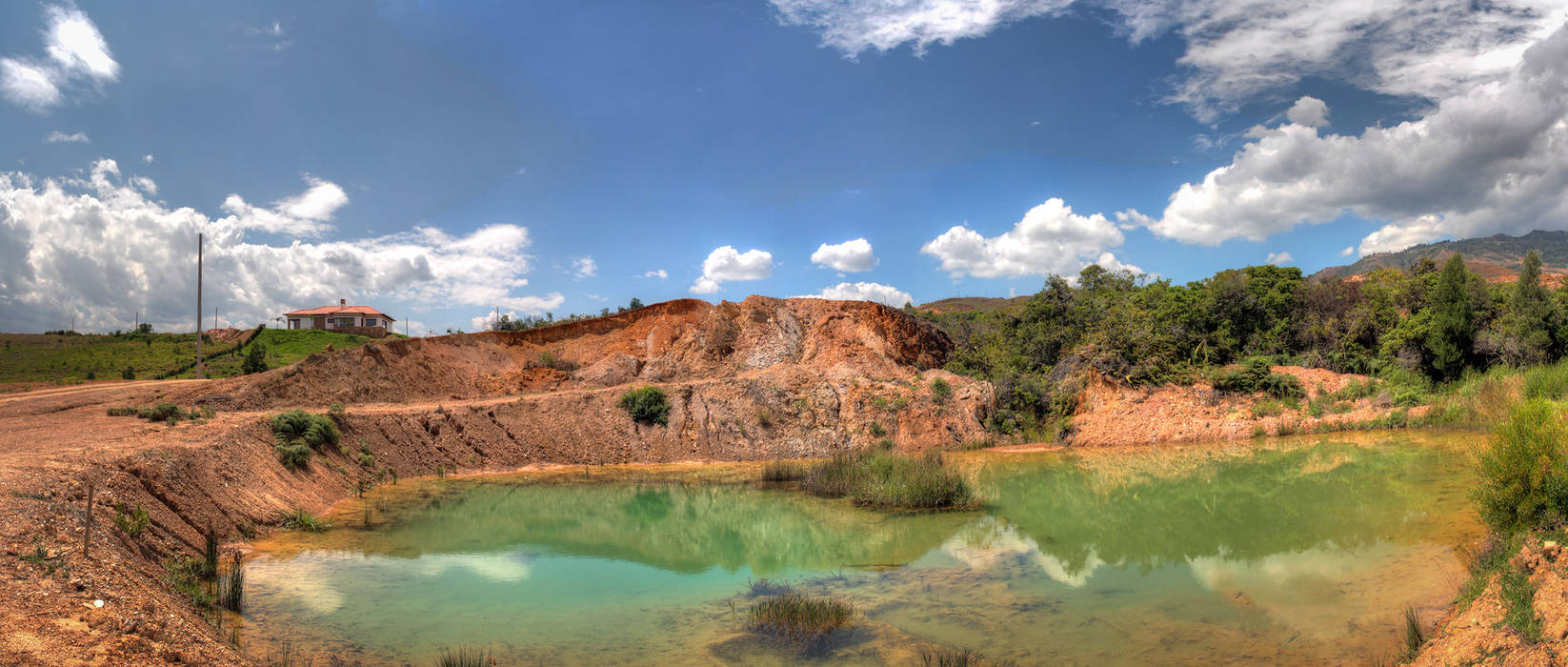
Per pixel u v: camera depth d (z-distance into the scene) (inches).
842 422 1502.2
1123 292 2059.5
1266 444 1316.4
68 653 284.8
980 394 1583.4
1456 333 1654.8
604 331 1887.3
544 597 545.0
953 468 1170.6
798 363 1742.1
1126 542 682.8
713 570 626.2
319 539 716.7
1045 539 705.0
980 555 654.5
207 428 913.5
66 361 2208.4
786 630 467.2
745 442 1438.2
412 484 1115.3
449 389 1569.9
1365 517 711.7
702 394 1512.1
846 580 585.9
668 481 1148.5
